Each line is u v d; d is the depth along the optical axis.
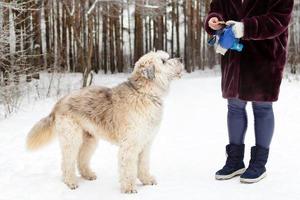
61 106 4.68
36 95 12.49
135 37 22.36
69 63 19.94
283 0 4.22
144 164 4.61
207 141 6.56
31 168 5.33
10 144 6.61
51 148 6.16
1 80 11.35
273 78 4.41
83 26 19.16
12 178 4.94
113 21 21.58
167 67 4.46
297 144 6.20
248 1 4.41
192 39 22.92
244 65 4.44
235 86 4.51
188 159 5.59
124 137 4.38
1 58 11.73
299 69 19.36
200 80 14.48
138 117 4.32
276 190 4.32
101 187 4.62
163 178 4.84
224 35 4.32
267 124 4.56
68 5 17.84
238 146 4.72
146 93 4.34
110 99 4.54
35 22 16.33
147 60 4.42
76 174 5.10
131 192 4.40
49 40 19.08
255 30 4.18
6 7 11.97
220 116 8.55
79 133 4.63
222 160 5.50
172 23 23.08
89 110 4.57
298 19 22.56
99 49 22.64
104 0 17.09
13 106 9.93
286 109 8.96
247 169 4.63
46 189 4.57
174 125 7.79
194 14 22.77
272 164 5.20
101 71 22.41
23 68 12.80
